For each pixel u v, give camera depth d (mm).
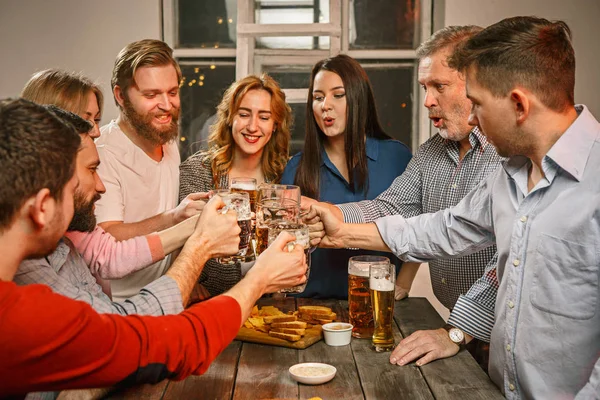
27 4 4137
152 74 2354
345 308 2264
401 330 2012
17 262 1156
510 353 1614
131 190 2406
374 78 4277
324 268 2604
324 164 2660
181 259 1535
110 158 2340
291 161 2748
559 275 1516
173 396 1507
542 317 1548
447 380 1604
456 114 2191
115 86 2422
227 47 4273
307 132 2672
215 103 4320
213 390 1540
